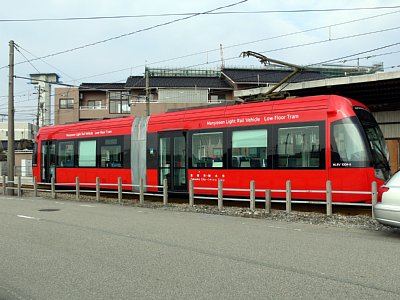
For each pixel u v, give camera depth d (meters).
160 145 16.64
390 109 19.77
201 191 15.20
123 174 17.91
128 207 15.20
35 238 8.95
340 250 7.62
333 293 5.17
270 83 48.78
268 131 13.61
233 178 14.33
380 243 8.27
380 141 12.92
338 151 12.20
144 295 5.15
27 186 27.05
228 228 10.19
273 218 11.84
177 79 53.00
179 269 6.36
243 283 5.62
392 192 8.45
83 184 18.42
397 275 5.96
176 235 9.23
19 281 5.80
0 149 58.25
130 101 52.00
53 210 14.27
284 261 6.82
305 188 12.72
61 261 6.90
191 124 15.65
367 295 5.09
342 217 11.55
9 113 22.91
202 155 15.24
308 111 12.85
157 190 16.66
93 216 12.56
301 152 12.86
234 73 51.38
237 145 14.31
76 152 20.06
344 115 12.23
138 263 6.73
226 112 14.77
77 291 5.33
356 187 11.90
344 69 38.62
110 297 5.08
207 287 5.45
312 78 44.62
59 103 55.66
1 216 12.70
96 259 7.01
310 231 9.73
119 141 18.17
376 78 15.93
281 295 5.11
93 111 55.19
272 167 13.41
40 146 22.19
